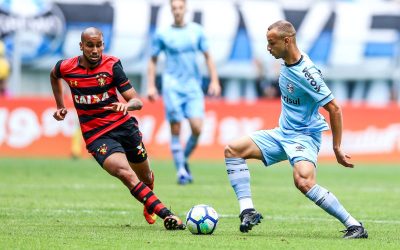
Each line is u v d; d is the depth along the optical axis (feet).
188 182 178.60
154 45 176.55
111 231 96.73
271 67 294.87
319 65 313.94
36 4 300.40
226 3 307.78
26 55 301.22
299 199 147.13
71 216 113.39
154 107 258.98
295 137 94.79
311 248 84.38
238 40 307.78
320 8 312.50
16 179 179.63
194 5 306.14
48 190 155.02
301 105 94.22
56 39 302.86
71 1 302.04
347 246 86.22
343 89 316.40
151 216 102.78
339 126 92.32
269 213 123.65
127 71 303.89
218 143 261.03
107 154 96.22
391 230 104.17
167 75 175.73
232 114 261.03
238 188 96.68
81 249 82.02
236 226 105.09
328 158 266.16
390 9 313.73
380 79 315.99
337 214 93.20
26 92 304.09
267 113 261.03
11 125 256.73
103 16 302.45
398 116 266.36
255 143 97.09
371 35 314.14
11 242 85.97
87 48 95.45
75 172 203.21
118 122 98.32
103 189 159.53
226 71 308.40
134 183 96.53
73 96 98.22
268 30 93.09
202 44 177.17
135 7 302.66
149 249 82.28
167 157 259.19
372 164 260.83
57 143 259.39
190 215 94.68
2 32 297.12
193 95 175.42
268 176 209.46
